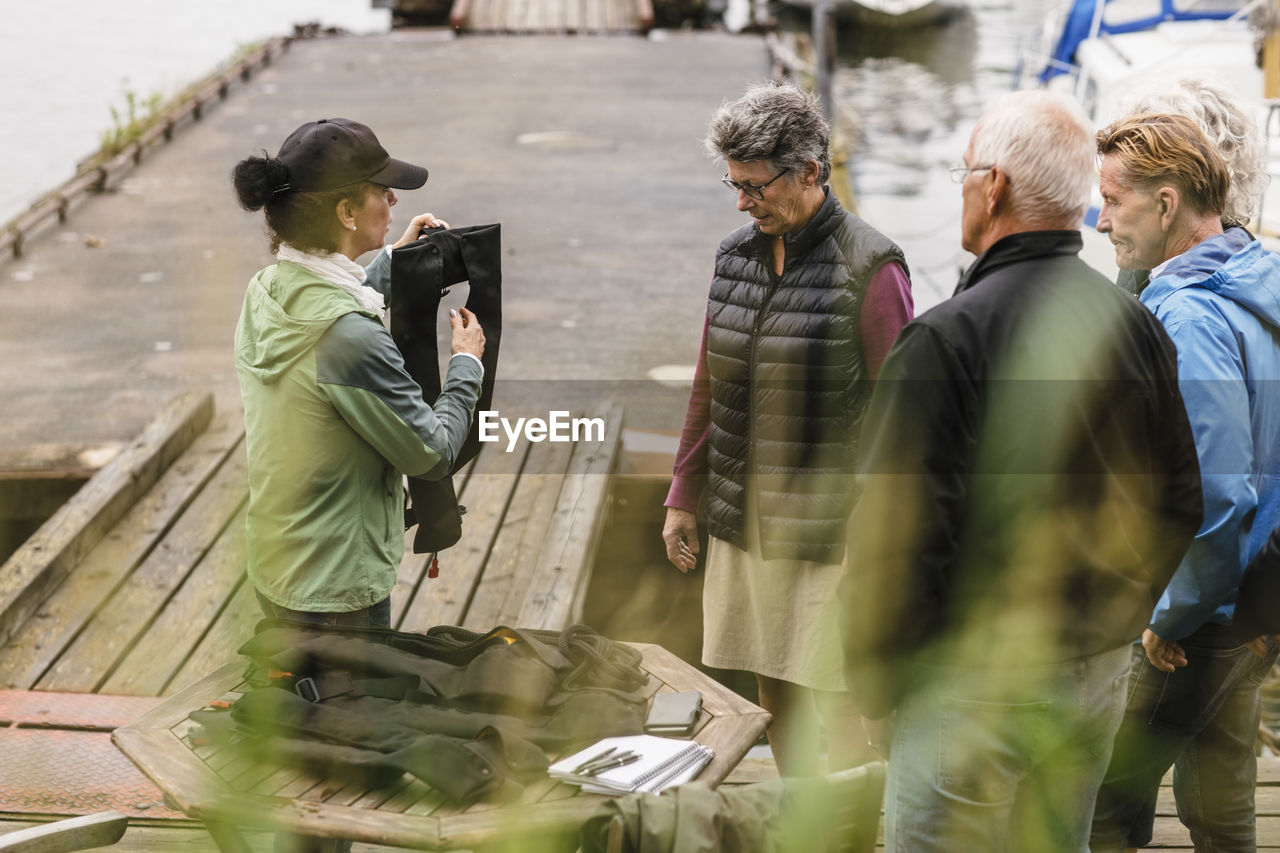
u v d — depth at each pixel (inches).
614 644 137.8
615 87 797.2
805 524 148.3
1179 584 127.5
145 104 652.7
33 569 211.8
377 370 130.7
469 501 249.8
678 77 828.6
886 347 143.0
